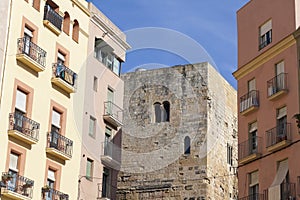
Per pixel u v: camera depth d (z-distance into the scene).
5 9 33.22
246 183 35.06
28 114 33.44
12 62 32.81
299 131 31.27
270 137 33.84
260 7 37.94
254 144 35.47
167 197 47.69
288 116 32.91
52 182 34.78
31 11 35.22
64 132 36.44
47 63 35.94
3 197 30.06
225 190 49.41
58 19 37.22
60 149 35.38
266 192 33.00
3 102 31.64
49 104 35.41
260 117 35.34
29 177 32.56
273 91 34.25
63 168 35.75
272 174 32.97
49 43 36.41
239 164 36.12
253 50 37.59
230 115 50.41
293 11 34.59
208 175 46.62
